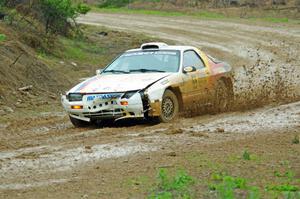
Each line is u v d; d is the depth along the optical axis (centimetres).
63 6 3591
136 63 1831
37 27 3406
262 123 1633
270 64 3756
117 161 1213
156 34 5538
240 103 1959
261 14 7394
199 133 1490
